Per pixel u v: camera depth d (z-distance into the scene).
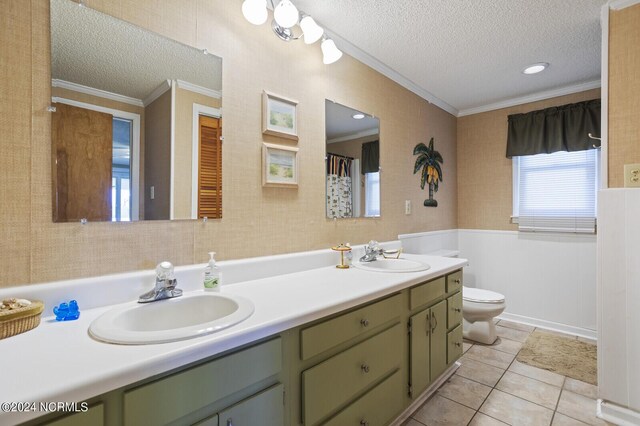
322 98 2.00
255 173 1.62
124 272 1.21
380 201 2.47
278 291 1.34
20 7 1.01
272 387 1.00
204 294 1.27
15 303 0.91
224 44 1.50
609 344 1.75
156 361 0.73
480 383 2.10
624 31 1.78
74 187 1.10
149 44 1.28
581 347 2.63
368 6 1.79
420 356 1.75
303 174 1.86
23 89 1.01
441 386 2.06
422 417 1.76
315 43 1.96
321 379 1.16
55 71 1.07
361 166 2.30
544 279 3.08
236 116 1.54
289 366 1.06
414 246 2.85
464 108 3.54
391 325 1.54
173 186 1.34
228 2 1.52
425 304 1.82
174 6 1.35
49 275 1.05
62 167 1.08
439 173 3.28
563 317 2.97
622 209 1.73
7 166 0.98
